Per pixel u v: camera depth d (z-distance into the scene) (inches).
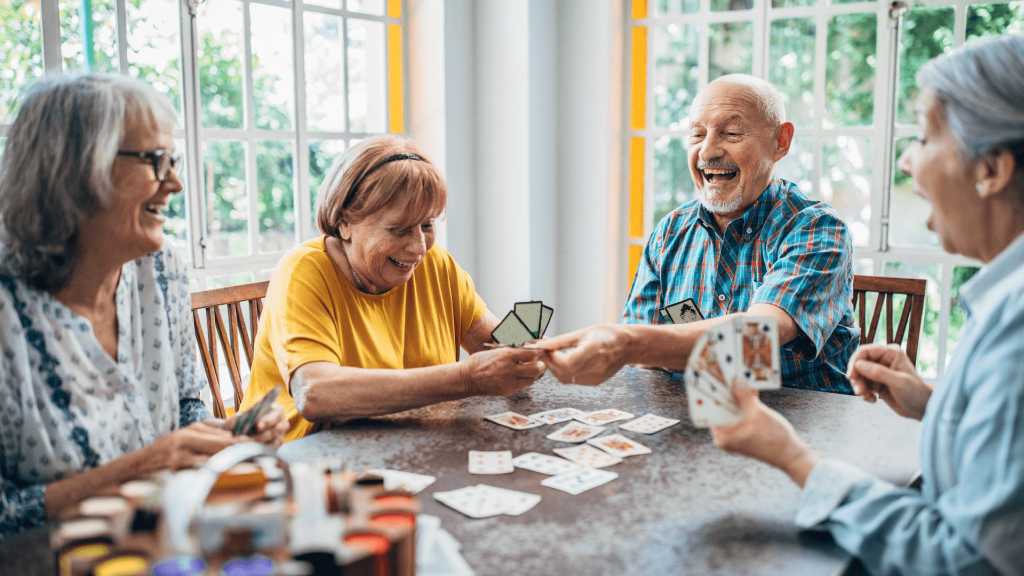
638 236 162.7
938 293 138.0
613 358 63.2
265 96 131.6
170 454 48.2
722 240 87.6
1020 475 35.9
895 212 140.0
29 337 50.2
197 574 30.0
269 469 38.8
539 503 48.4
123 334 56.1
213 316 86.5
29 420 49.6
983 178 40.6
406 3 152.0
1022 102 38.8
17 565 41.0
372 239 69.5
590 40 156.3
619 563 41.2
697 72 153.3
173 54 117.6
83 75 51.0
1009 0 127.8
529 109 152.6
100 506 36.3
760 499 49.1
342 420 64.7
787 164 147.9
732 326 46.1
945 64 41.9
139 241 52.3
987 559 37.2
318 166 141.3
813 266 78.2
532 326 65.9
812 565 41.2
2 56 99.4
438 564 39.4
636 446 58.1
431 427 62.4
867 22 137.4
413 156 70.4
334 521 32.8
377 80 149.3
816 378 81.6
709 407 46.1
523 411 66.6
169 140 52.8
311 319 68.4
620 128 160.2
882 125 138.1
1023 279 39.1
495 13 153.8
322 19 138.9
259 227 133.2
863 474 44.5
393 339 75.5
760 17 145.7
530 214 155.8
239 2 125.4
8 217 49.5
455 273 83.4
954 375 41.7
